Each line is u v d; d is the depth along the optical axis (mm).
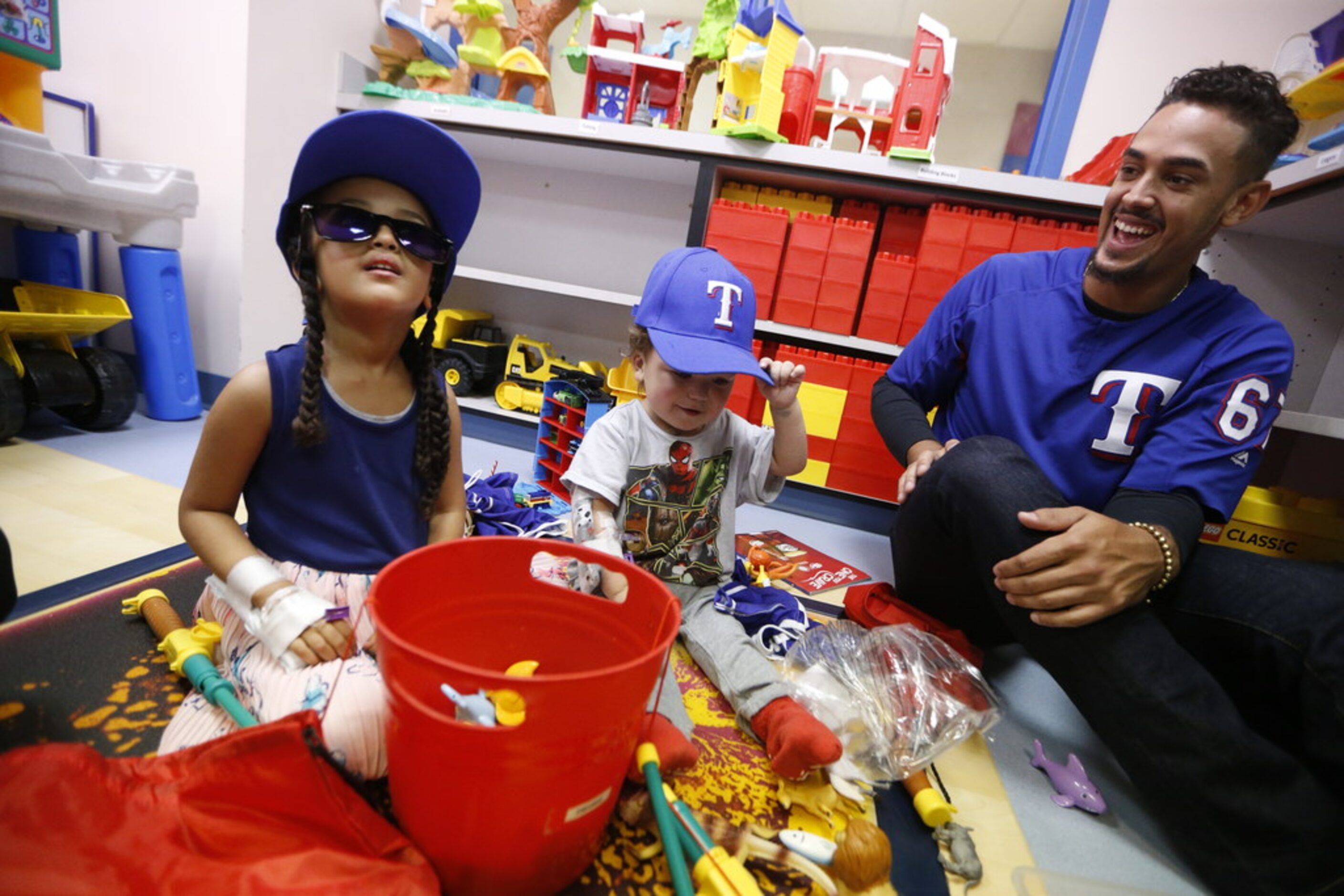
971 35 2377
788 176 1504
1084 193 1336
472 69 1825
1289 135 749
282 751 435
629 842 539
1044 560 662
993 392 998
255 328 1642
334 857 429
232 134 1521
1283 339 817
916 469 921
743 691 706
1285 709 669
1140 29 1634
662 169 1761
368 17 1823
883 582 1164
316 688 536
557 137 1628
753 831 568
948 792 675
